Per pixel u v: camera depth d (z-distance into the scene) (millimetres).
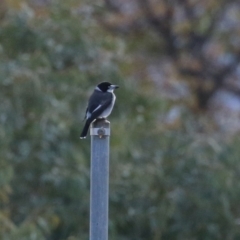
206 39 26750
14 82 13172
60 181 13102
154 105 14961
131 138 14391
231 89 27125
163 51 26953
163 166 14031
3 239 11797
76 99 13977
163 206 13484
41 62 13719
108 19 25375
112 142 13797
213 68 26828
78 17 15016
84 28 14891
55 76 13844
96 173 6766
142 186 13867
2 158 12500
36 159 13328
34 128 13297
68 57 14602
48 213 12781
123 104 14633
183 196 13570
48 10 15320
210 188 13609
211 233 13398
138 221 13750
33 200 13250
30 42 14219
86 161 13820
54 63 14398
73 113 14031
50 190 13398
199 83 26281
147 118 14852
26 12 14297
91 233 6766
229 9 25656
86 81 14188
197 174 13742
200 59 26656
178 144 14219
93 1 16688
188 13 26312
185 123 15273
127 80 14734
